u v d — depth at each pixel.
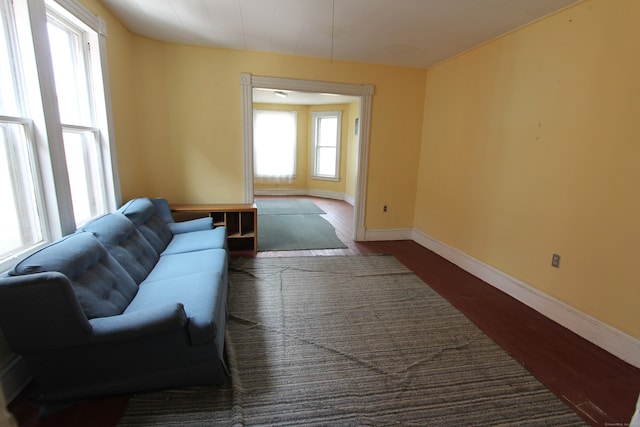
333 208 6.81
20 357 1.58
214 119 3.68
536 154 2.60
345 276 3.21
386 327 2.31
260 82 3.71
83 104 2.38
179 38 3.31
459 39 3.07
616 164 2.02
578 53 2.24
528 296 2.69
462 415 1.55
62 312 1.31
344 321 2.37
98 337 1.38
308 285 2.98
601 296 2.13
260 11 2.61
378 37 3.10
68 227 1.96
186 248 2.69
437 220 4.02
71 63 2.23
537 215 2.60
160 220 2.96
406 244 4.38
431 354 2.01
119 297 1.73
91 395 1.53
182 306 1.55
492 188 3.09
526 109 2.69
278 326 2.28
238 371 1.80
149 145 3.49
